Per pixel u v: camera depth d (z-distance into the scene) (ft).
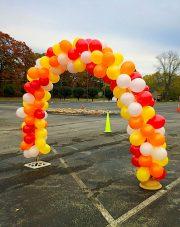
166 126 58.59
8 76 187.73
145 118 20.61
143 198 19.93
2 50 182.39
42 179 23.91
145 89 21.12
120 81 20.48
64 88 193.36
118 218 16.99
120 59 22.03
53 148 35.35
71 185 22.53
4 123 58.95
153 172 20.80
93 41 22.06
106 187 22.12
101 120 66.54
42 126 26.43
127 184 22.81
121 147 36.35
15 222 16.60
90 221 16.65
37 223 16.47
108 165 28.19
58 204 18.97
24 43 191.83
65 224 16.31
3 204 18.99
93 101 178.19
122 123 61.00
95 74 22.31
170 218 17.01
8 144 37.60
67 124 58.65
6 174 25.12
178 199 19.79
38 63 25.66
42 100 26.32
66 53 23.54
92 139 41.63
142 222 16.52
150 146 20.54
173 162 29.71
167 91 300.61
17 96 189.06
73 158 30.71
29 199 19.79
